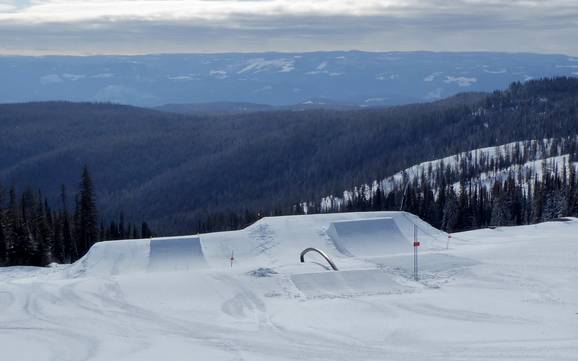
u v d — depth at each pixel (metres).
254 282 40.72
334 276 41.44
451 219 98.25
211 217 143.62
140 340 28.20
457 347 25.27
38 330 30.55
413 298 36.00
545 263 43.38
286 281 40.78
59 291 39.81
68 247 84.12
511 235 60.50
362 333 28.64
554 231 61.84
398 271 43.53
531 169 149.50
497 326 28.78
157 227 168.25
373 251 52.84
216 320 32.50
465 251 50.53
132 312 34.56
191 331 30.06
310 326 30.52
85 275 49.97
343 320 31.62
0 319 33.09
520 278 39.53
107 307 35.75
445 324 29.70
